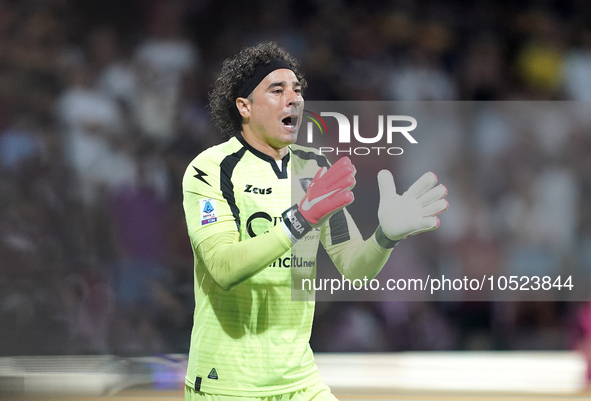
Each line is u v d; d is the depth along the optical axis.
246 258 6.51
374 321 16.77
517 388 14.68
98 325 17.91
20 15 21.08
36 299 17.91
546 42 22.14
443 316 16.86
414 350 16.72
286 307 7.33
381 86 21.45
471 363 15.95
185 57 21.55
